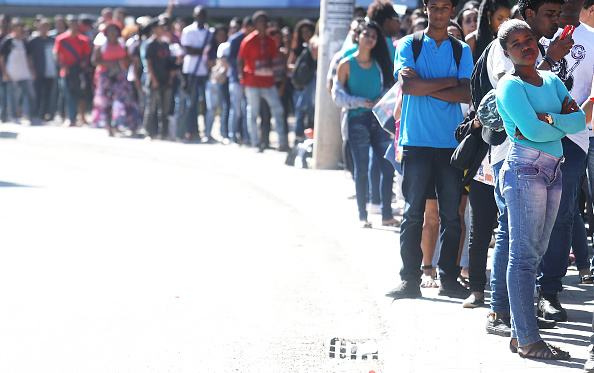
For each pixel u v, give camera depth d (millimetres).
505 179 10805
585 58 12320
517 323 10930
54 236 19625
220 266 17078
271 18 45250
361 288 15469
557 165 10727
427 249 14867
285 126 35219
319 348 12398
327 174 27578
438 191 13836
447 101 13562
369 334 12977
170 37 38594
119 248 18516
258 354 12117
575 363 10711
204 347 12383
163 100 37125
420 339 11766
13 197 24641
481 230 13109
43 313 13898
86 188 26500
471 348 11359
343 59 19062
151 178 28719
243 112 35188
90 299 14688
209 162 30859
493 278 11930
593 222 16500
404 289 14047
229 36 38062
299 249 18531
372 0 37469
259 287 15578
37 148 37594
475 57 14102
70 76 42500
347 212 21391
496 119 11047
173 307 14289
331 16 27672
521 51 10461
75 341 12570
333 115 28250
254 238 19609
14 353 12070
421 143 13672
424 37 13844
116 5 45906
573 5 12375
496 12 13750
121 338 12719
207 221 21516
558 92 10680
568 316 12688
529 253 10797
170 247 18672
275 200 24359
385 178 19500
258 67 32469
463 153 12453
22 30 44250
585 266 14609
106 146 36031
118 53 38688
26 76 44062
